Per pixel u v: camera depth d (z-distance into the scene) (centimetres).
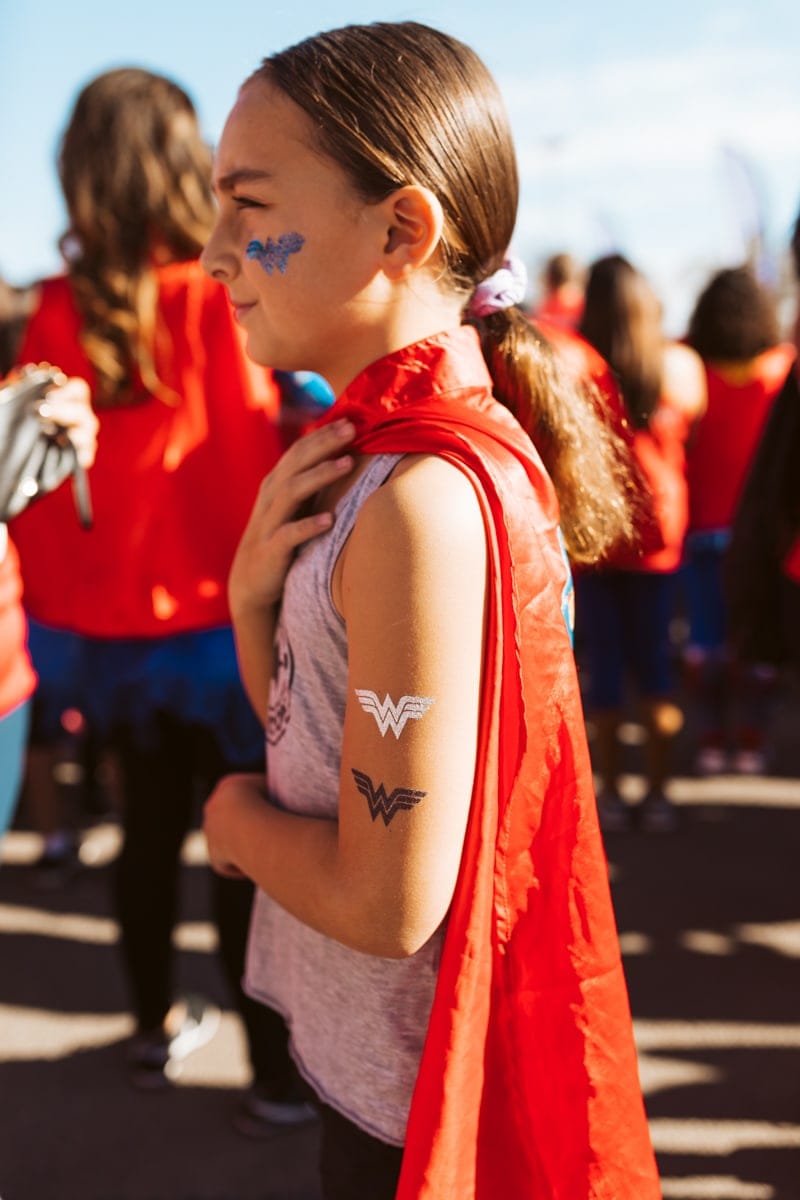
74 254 195
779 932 296
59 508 197
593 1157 91
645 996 263
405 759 83
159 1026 229
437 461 86
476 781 86
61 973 278
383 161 89
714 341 390
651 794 372
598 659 362
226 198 96
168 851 215
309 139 90
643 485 124
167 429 192
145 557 195
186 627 195
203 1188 198
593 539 108
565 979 91
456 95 94
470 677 84
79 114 189
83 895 324
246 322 97
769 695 426
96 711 205
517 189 100
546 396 104
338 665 94
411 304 93
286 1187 199
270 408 196
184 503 194
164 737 208
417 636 82
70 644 241
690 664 429
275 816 99
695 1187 196
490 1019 90
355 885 86
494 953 89
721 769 432
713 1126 213
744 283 388
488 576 85
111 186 186
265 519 100
